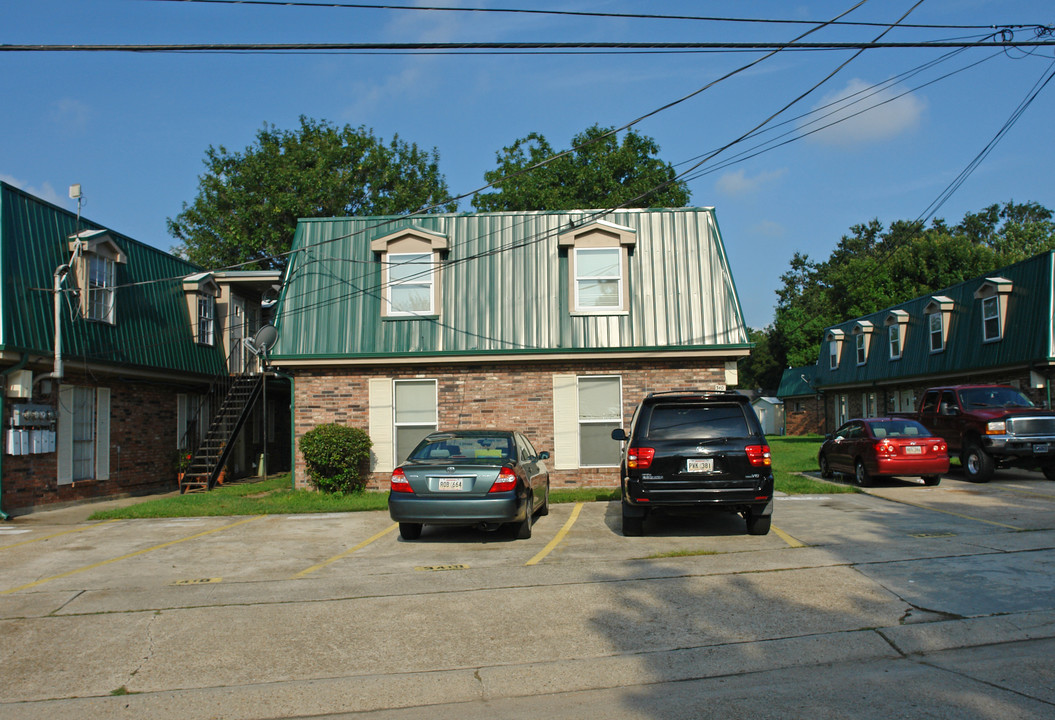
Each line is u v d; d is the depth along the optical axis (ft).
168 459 69.92
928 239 163.32
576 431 56.13
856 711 16.14
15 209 51.52
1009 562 27.53
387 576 28.32
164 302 69.26
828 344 137.49
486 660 19.80
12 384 49.85
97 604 25.21
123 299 62.75
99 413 59.67
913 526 36.06
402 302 58.13
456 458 35.70
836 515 40.11
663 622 22.17
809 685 17.81
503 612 23.41
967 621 21.33
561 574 27.68
